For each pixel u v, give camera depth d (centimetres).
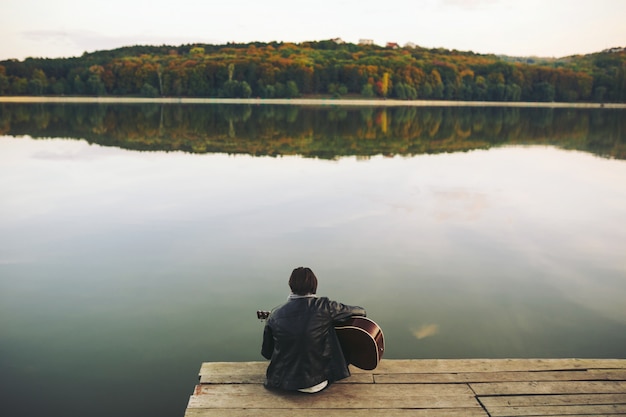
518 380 434
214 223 1048
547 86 13250
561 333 596
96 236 952
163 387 487
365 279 745
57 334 583
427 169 1869
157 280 737
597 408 399
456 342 570
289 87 11850
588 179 1708
